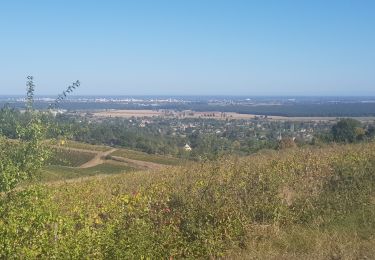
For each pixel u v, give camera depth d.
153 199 8.67
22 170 6.21
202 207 8.52
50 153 6.45
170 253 7.57
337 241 8.28
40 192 6.30
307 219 9.45
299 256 7.66
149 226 7.55
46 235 6.11
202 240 7.98
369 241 8.28
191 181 10.20
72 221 6.61
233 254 7.96
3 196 6.07
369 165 11.86
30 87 6.62
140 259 7.06
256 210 9.16
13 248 5.73
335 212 9.62
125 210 7.85
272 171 11.38
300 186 10.79
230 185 9.62
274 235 8.54
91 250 6.52
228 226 8.38
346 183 10.87
